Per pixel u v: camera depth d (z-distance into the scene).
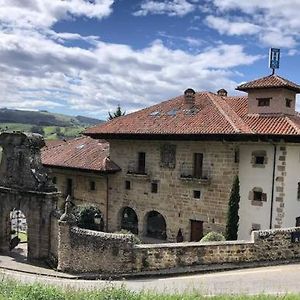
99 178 37.09
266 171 29.08
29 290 13.09
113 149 36.50
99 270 21.80
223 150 30.17
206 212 30.94
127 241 21.25
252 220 29.61
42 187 25.98
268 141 28.52
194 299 13.80
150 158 34.03
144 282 19.22
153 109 37.34
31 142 26.61
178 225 32.41
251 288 17.52
